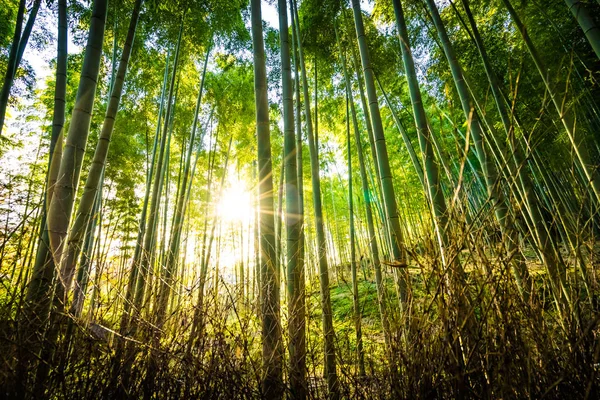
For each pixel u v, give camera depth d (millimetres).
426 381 1219
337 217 10805
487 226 1284
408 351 1348
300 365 1755
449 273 1239
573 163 1318
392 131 7660
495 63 4609
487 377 1151
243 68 6156
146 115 5461
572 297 1237
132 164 6418
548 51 3854
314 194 3426
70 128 2008
